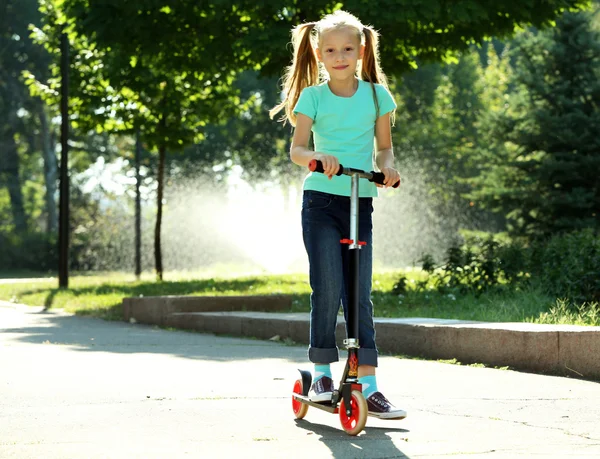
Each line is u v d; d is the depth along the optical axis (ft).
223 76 66.28
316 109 14.74
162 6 53.83
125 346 28.09
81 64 74.33
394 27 54.29
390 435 13.34
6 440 12.90
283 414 15.15
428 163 142.00
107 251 155.33
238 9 53.98
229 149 165.89
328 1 51.37
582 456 11.80
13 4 156.15
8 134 165.17
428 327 24.45
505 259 40.70
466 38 57.72
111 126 79.15
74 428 13.83
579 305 31.73
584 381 19.56
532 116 77.20
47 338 31.22
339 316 30.42
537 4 56.29
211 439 13.01
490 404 16.29
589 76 77.25
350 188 14.56
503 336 22.06
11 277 130.82
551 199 75.66
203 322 35.09
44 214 209.97
